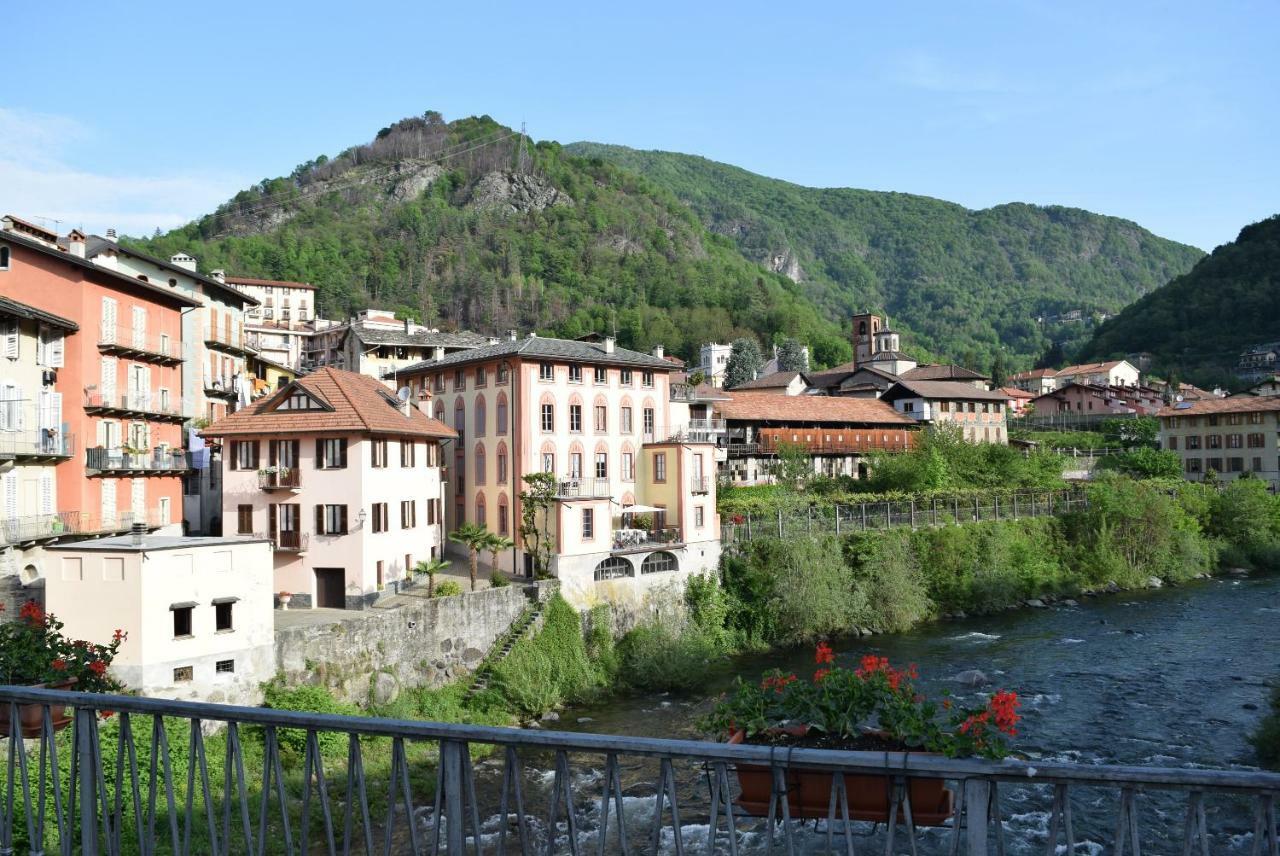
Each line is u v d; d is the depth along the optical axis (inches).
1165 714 1561.3
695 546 2336.4
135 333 1974.7
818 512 2605.8
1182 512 3282.5
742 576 2370.8
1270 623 2298.2
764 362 7086.6
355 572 1888.5
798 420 3722.9
